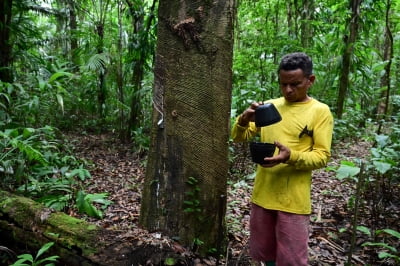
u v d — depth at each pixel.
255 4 8.28
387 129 6.70
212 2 2.23
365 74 7.66
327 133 1.84
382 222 3.29
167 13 2.29
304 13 7.55
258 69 7.40
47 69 5.88
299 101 1.92
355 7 6.94
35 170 3.58
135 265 2.07
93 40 7.48
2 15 5.41
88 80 7.82
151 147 2.44
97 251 2.13
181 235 2.38
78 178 4.37
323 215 3.59
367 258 2.72
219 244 2.30
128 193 4.07
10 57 5.74
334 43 7.42
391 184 3.98
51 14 9.27
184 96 2.31
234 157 5.18
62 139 6.03
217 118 2.32
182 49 2.28
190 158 2.34
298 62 1.82
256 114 1.88
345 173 2.60
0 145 3.34
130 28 7.90
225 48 2.29
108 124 7.96
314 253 2.75
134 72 6.85
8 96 4.07
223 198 2.42
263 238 2.08
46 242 2.30
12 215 2.50
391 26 9.21
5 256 2.46
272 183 1.96
